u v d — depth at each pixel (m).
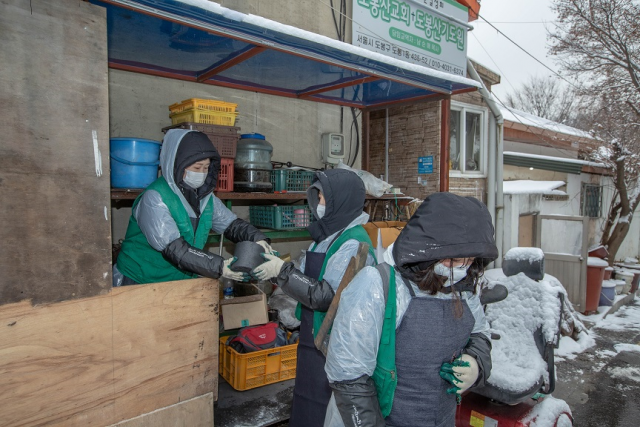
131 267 2.38
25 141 1.67
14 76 1.63
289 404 3.04
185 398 2.20
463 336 1.39
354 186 1.99
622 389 3.84
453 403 1.47
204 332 2.25
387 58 3.19
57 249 1.76
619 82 7.62
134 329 2.00
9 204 1.64
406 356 1.33
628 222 7.64
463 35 4.65
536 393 2.64
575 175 8.91
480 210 1.31
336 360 1.26
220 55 3.32
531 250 3.15
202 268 2.12
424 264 1.30
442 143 4.97
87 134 1.83
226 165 3.40
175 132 2.39
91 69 1.84
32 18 1.67
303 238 5.02
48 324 1.75
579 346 4.79
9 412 1.68
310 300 1.80
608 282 6.43
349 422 1.24
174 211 2.26
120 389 1.97
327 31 4.12
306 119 4.98
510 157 7.12
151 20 2.58
